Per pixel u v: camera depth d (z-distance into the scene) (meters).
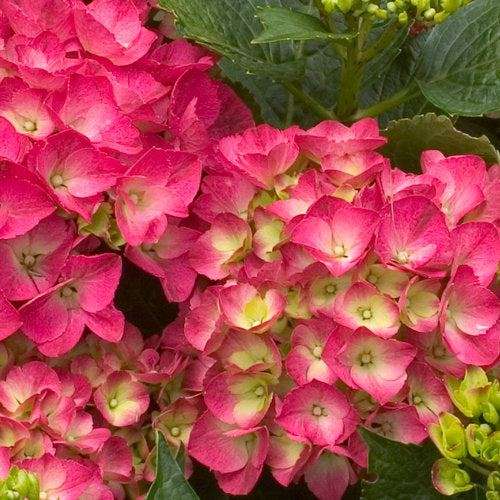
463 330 0.85
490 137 1.05
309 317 0.85
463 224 0.86
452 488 0.83
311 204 0.86
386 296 0.83
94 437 0.85
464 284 0.85
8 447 0.82
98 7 0.91
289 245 0.86
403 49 1.01
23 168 0.83
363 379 0.83
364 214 0.84
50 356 0.84
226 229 0.88
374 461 0.83
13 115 0.85
